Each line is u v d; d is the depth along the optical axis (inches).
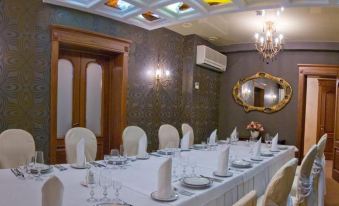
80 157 89.7
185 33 211.6
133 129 137.3
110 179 68.4
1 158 96.4
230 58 252.4
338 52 220.7
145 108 187.5
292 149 154.9
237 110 249.3
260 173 106.7
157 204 59.5
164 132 152.3
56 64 138.4
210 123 242.8
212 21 179.5
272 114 236.2
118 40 165.0
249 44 237.5
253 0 127.2
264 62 238.2
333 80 303.0
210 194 71.1
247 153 130.4
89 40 150.9
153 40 191.2
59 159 154.1
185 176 81.5
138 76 181.6
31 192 65.2
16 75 127.3
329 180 203.2
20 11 127.6
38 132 134.7
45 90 136.8
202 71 227.1
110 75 177.3
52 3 134.8
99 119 173.5
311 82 323.3
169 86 206.7
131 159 104.3
